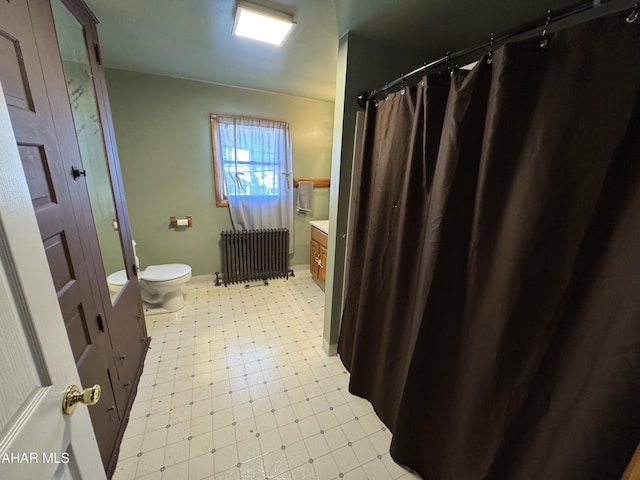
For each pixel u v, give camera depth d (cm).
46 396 47
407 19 132
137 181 257
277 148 297
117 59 205
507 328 80
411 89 114
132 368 158
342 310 186
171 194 272
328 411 149
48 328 50
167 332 216
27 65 79
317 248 311
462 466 98
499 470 87
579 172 64
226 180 286
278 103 288
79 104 120
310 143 315
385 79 157
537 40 69
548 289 72
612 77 58
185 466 118
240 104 273
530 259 73
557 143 67
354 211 166
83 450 58
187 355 190
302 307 265
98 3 132
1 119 42
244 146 284
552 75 67
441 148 95
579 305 67
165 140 257
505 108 75
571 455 65
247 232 300
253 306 264
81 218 106
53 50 94
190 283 303
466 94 85
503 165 79
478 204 85
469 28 138
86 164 122
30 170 77
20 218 45
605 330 61
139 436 130
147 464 118
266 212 312
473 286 91
